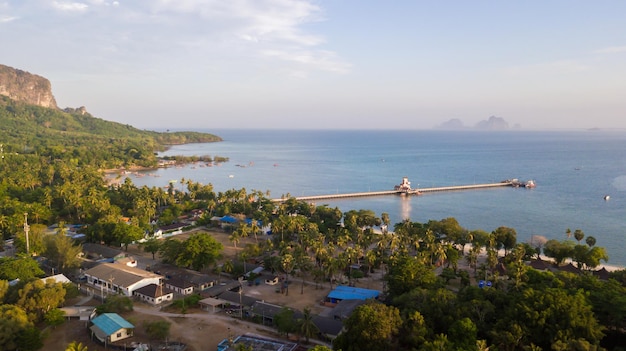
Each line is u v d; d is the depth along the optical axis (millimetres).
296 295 140000
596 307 101812
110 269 147750
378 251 170000
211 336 109812
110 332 103688
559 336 87250
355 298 129500
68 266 149625
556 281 116375
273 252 182625
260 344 102562
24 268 134625
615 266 177250
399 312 104438
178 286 140375
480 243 181250
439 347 83625
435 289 120625
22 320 100812
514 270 130250
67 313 116875
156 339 106438
